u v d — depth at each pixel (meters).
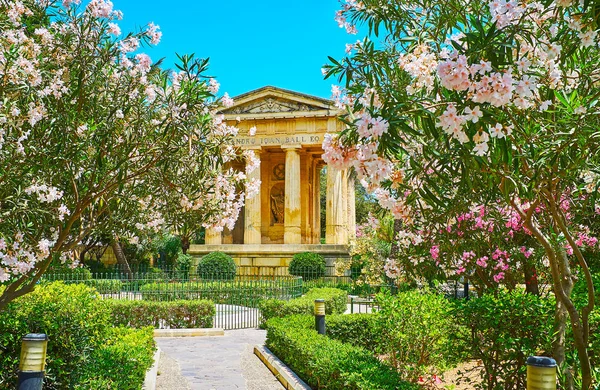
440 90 3.88
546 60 4.01
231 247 37.59
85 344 6.59
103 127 5.01
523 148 4.36
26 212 4.78
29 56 4.99
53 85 4.91
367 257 25.94
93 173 5.06
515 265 9.63
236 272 34.56
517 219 7.45
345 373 6.89
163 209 6.07
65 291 7.06
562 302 5.30
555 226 6.57
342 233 37.31
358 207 56.28
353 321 12.29
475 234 7.45
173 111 5.06
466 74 3.04
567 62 4.29
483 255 9.16
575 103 3.98
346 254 35.75
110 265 45.50
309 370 8.67
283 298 21.84
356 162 3.55
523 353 6.45
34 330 6.29
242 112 38.06
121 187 5.47
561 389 5.50
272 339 12.06
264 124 37.88
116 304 16.45
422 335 8.78
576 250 4.99
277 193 40.41
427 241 6.78
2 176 4.61
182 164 5.48
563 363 5.59
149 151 5.15
